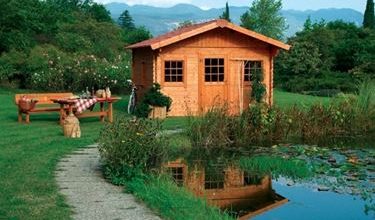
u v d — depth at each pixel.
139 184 10.09
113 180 10.57
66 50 44.03
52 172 11.38
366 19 58.09
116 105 26.31
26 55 37.25
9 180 10.44
